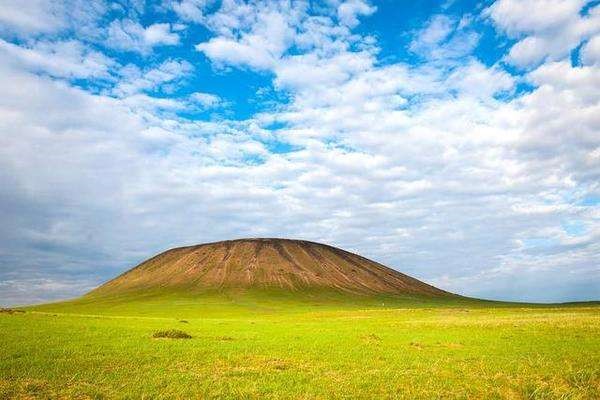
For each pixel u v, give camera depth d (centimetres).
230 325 6450
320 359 3192
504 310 10056
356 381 2525
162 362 2914
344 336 4681
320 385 2427
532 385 2491
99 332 4369
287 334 4909
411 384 2489
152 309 14775
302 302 18338
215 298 18525
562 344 3947
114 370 2633
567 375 2725
